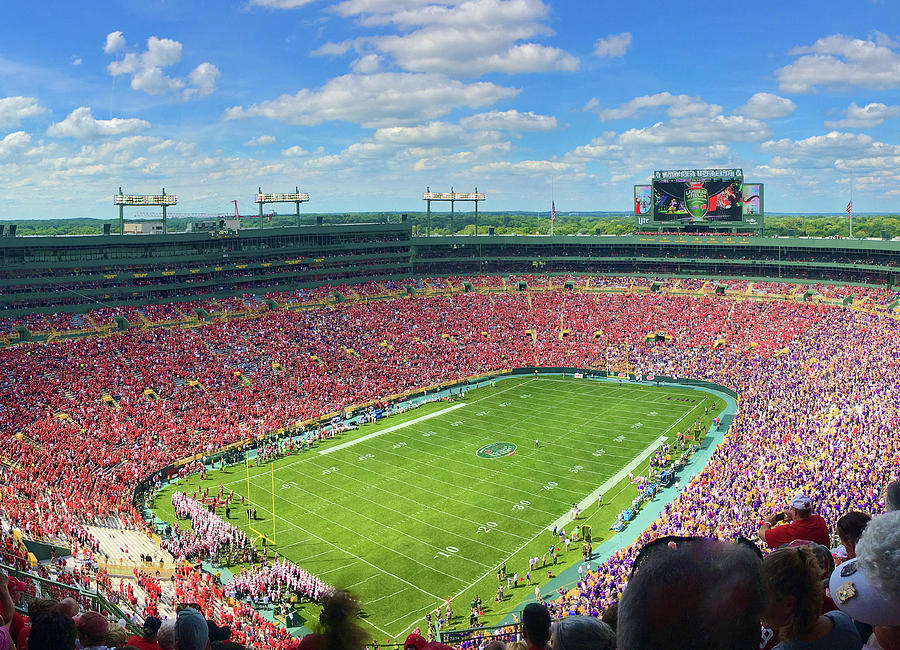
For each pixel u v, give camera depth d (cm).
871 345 8925
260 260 12088
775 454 5694
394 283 13175
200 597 4181
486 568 4831
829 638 520
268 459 7025
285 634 3831
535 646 887
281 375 9156
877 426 5628
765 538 1033
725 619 362
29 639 735
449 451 7200
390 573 4781
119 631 1043
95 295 10200
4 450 6381
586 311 12125
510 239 14012
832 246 11731
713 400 8756
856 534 815
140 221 12294
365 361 9912
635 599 383
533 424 8044
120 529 5272
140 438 7069
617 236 13325
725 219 12238
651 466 6444
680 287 12719
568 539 5134
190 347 9538
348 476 6562
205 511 5581
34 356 8556
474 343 11012
